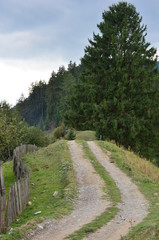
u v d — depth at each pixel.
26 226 11.84
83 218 13.35
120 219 12.98
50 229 11.97
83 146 33.50
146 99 44.00
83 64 50.03
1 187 13.38
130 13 49.69
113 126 42.69
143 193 18.05
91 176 22.27
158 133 45.12
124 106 43.22
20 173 21.92
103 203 16.03
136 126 42.62
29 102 178.50
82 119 48.09
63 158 27.75
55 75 156.75
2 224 13.05
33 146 37.03
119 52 45.44
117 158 28.08
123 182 20.91
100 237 10.73
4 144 38.16
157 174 25.58
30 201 17.84
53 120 136.38
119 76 45.44
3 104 59.38
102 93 46.16
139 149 44.34
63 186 20.16
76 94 47.88
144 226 10.85
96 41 49.22
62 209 14.89
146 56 48.31
